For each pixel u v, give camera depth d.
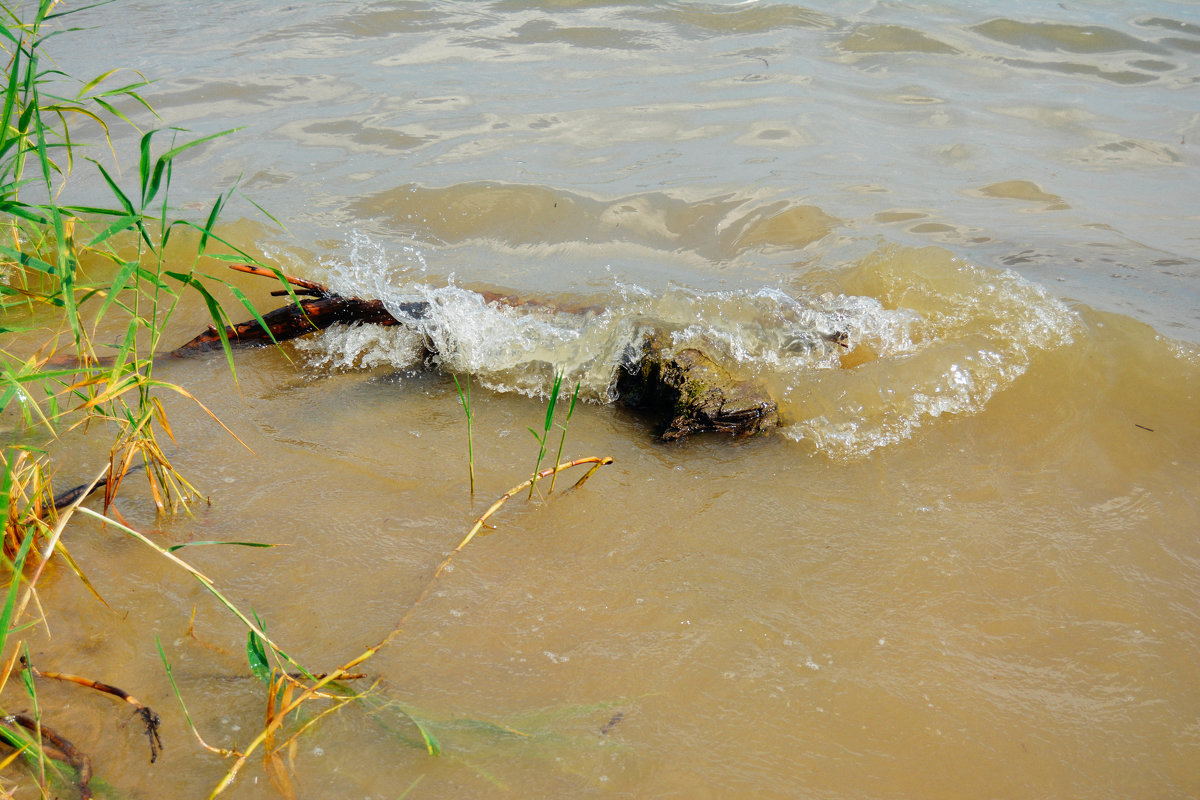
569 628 2.77
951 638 2.77
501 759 2.30
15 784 2.15
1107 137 6.95
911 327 4.47
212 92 7.54
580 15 9.27
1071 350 4.18
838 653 2.70
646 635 2.75
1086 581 3.00
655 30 8.98
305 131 6.95
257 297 4.95
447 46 8.62
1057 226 5.62
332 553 3.06
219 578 2.91
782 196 6.04
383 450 3.71
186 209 5.73
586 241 5.64
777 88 7.73
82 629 2.66
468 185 6.12
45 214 3.22
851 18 9.12
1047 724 2.46
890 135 7.02
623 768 2.29
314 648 2.64
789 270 5.22
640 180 6.29
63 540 3.02
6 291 3.03
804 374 4.11
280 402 4.05
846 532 3.26
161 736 2.33
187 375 4.23
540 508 3.36
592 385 4.21
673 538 3.21
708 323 4.43
